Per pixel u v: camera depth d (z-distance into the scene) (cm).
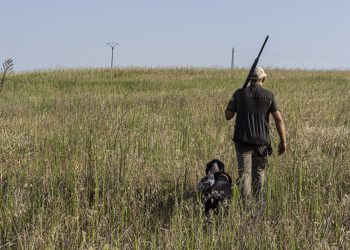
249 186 819
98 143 1130
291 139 1209
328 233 701
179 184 915
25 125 1452
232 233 686
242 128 847
